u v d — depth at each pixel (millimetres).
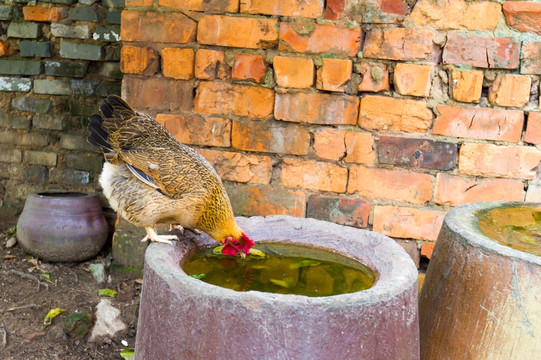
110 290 2539
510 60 2301
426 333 1687
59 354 2109
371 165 2443
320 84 2400
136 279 2619
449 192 2412
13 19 3107
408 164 2416
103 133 1812
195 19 2430
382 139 2412
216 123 2488
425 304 1733
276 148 2479
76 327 2219
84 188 3160
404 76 2359
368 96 2395
